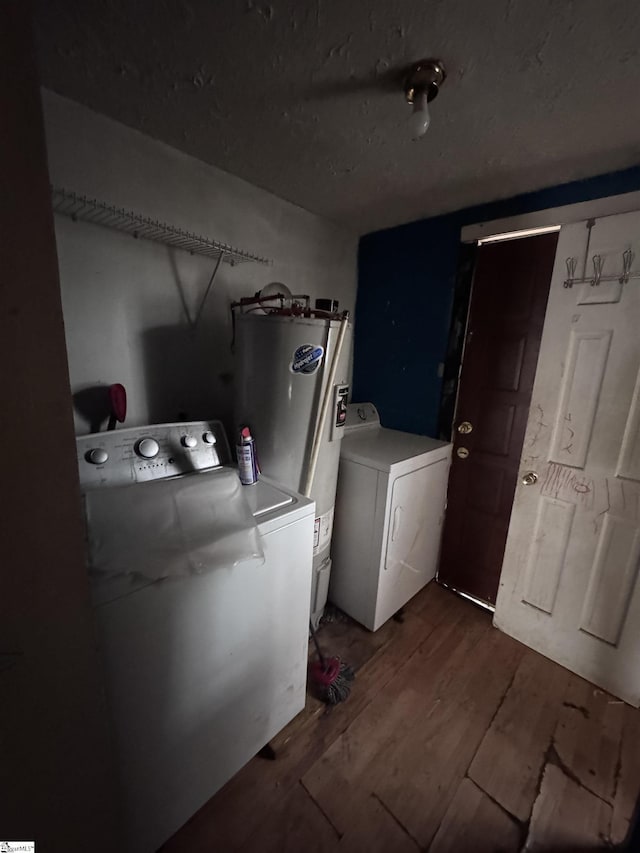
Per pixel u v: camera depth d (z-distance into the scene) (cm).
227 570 94
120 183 125
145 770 88
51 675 56
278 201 175
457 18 77
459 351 194
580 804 111
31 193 44
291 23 80
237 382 145
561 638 161
